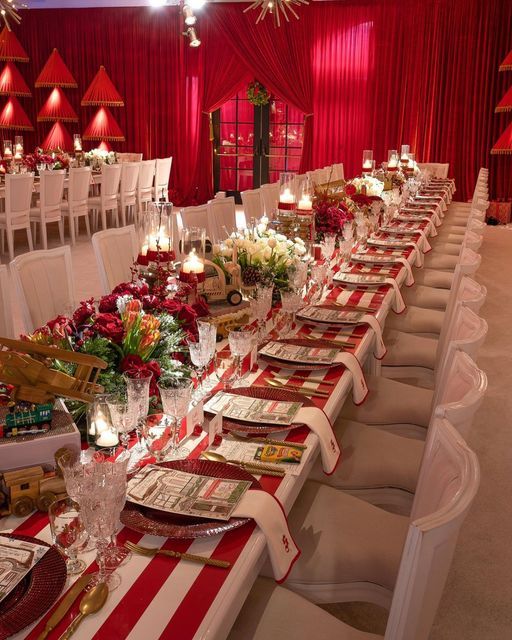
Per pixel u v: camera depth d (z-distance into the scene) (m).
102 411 1.70
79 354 1.69
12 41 11.40
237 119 11.89
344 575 1.89
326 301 3.29
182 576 1.34
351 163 11.24
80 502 1.26
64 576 1.29
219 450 1.79
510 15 10.02
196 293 2.61
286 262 3.15
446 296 4.52
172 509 1.49
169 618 1.23
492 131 10.49
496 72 10.28
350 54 10.85
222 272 2.77
